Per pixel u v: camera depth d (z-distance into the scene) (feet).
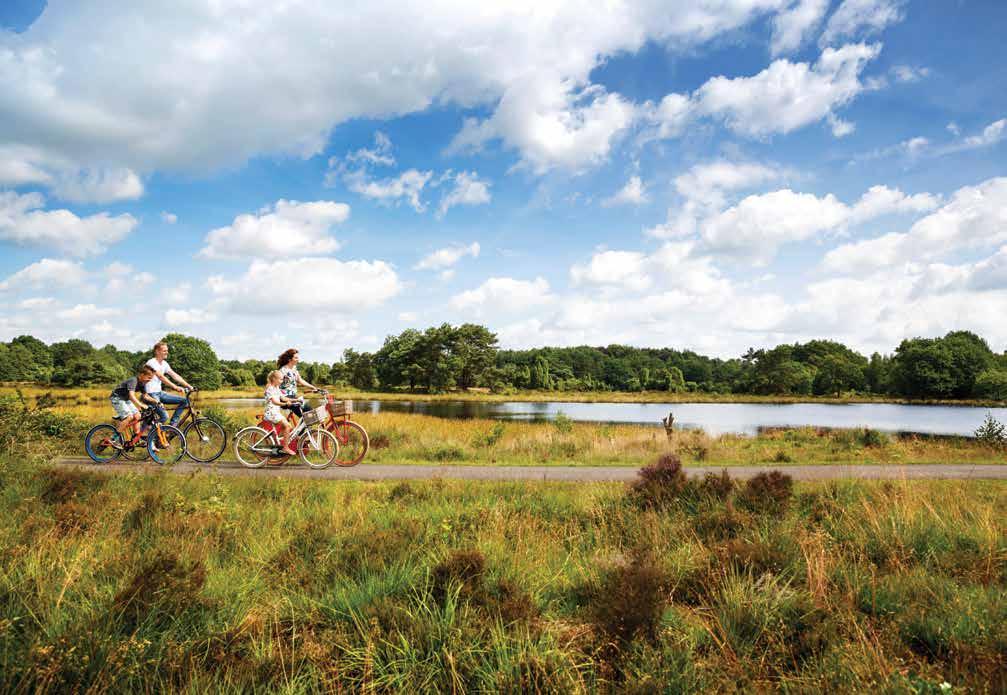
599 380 566.36
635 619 12.39
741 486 27.27
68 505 21.66
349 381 348.79
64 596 13.84
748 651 12.32
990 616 13.55
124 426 34.45
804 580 16.67
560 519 24.47
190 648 11.70
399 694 10.62
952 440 83.41
